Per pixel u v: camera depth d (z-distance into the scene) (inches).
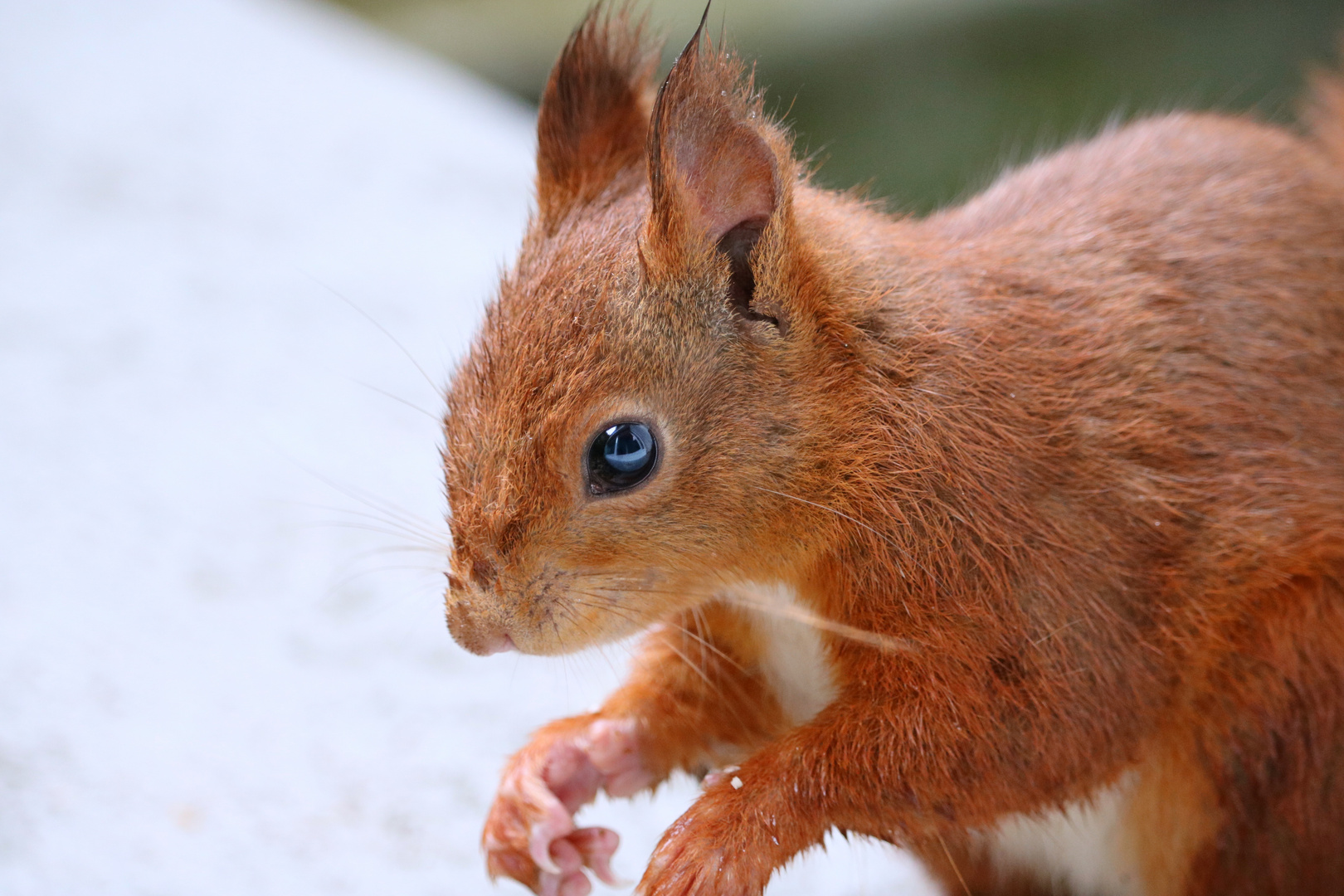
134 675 65.7
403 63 126.3
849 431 62.2
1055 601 62.1
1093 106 108.1
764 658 63.1
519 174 101.0
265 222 91.6
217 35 126.0
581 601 62.0
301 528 67.7
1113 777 62.3
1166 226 63.1
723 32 62.1
